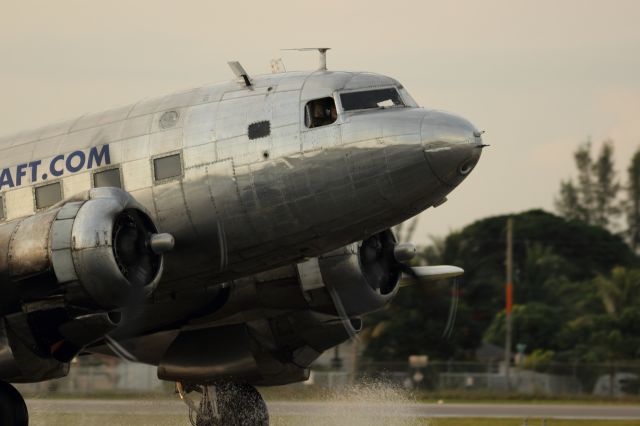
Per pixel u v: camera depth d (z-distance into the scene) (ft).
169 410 274.16
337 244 194.49
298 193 187.32
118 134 199.41
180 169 192.44
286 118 189.67
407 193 185.37
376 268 212.84
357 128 186.09
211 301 209.56
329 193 186.29
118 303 178.60
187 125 194.59
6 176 205.67
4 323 181.68
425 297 233.14
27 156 205.87
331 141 186.39
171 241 180.96
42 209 202.08
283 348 216.54
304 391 295.07
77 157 200.85
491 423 298.15
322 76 193.88
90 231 174.70
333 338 216.33
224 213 190.39
